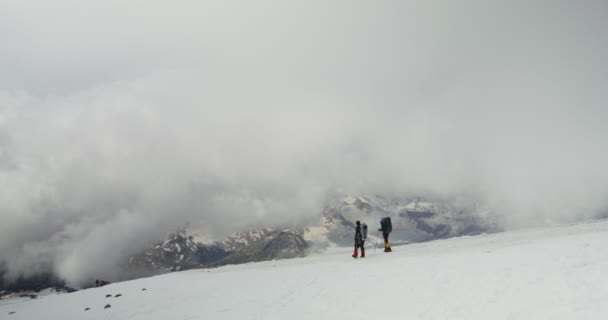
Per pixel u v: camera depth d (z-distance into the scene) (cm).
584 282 1136
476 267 1609
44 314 2741
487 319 1054
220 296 2209
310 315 1447
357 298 1547
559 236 2452
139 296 2853
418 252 2780
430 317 1166
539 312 1016
